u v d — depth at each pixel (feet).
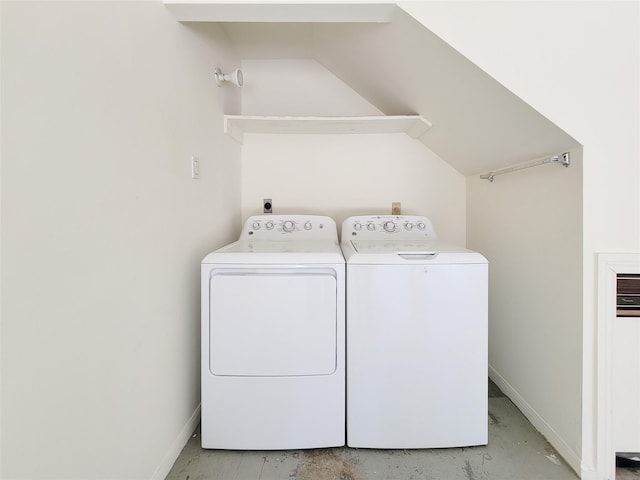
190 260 5.01
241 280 4.63
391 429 4.77
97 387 3.02
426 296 4.71
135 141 3.56
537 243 5.23
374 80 6.68
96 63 2.96
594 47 4.19
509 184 6.06
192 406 5.16
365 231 6.86
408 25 4.47
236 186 7.47
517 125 4.81
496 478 4.35
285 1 4.16
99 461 3.05
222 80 6.20
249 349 4.66
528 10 4.21
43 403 2.47
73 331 2.73
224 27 6.48
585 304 4.25
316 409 4.74
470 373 4.77
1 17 2.14
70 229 2.68
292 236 6.80
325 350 4.70
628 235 4.22
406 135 7.86
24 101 2.29
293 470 4.50
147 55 3.79
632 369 4.31
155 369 4.03
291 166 7.91
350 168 7.91
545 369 5.04
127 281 3.43
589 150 4.21
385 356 4.73
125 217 3.39
